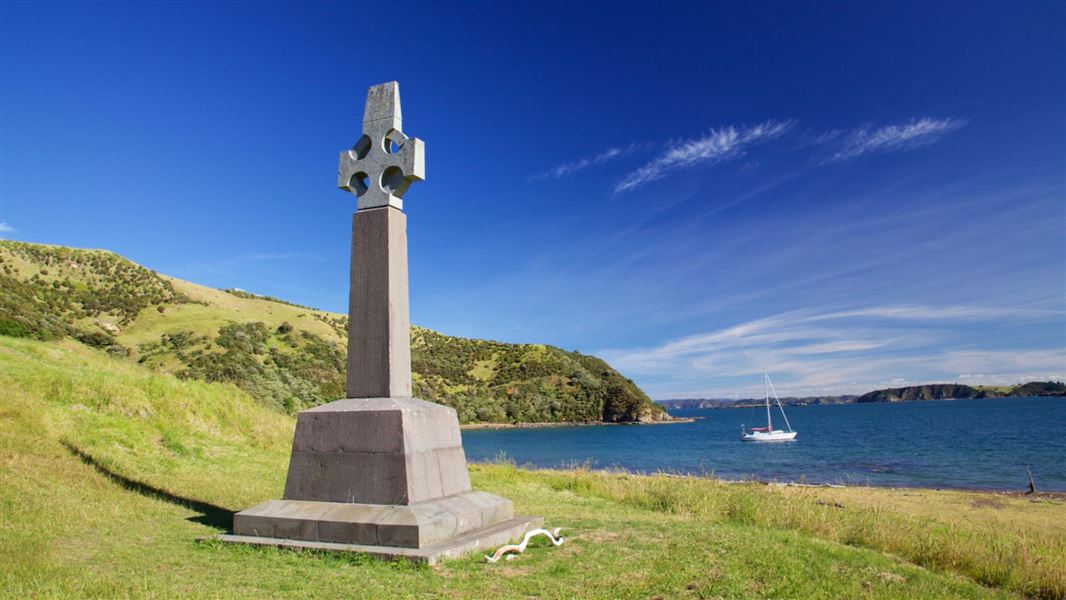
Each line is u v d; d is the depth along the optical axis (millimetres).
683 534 8984
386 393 8492
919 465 42469
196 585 5824
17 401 12984
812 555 7961
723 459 50688
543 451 62281
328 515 7672
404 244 9164
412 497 7707
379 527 7297
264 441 18578
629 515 11875
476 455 54656
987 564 8680
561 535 8789
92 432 13469
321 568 6617
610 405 131375
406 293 9078
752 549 7957
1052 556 9219
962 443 60969
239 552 7242
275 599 5531
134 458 13023
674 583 6395
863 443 65875
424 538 7219
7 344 19938
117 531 8008
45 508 8352
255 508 8133
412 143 9039
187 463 14008
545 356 140375
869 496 24031
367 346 8734
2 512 7926
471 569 6727
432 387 112625
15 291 64812
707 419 187750
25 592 5184
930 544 9531
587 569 6883
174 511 9578
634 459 51625
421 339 138125
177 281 96125
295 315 89938
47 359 19922
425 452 8156
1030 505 21906
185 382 20266
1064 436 65750
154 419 16359
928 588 6957
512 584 6195
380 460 7906
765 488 22422
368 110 9500
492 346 143875
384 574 6422
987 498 23750
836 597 6293
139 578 5902
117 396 16234
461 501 8375
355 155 9469
